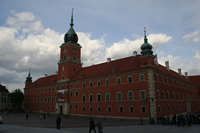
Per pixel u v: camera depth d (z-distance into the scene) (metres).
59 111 74.50
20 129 18.36
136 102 49.22
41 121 43.03
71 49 77.75
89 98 63.19
